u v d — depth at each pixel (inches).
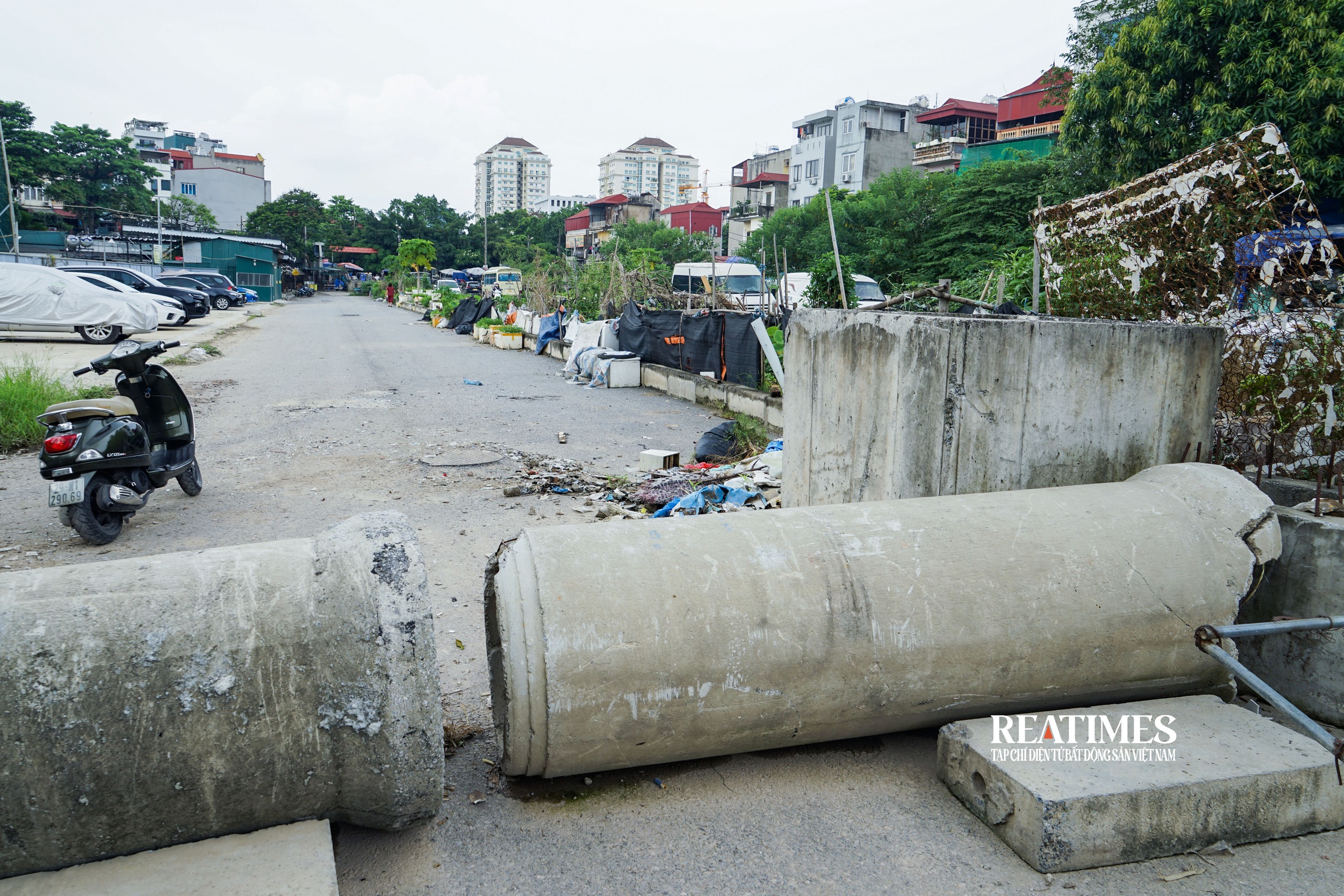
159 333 942.4
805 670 117.8
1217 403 179.8
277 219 3174.2
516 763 115.0
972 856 110.0
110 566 102.2
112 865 93.1
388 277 2952.8
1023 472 168.2
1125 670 129.2
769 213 2615.7
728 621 116.0
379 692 98.1
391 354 820.6
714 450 344.8
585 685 110.7
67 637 91.2
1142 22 575.8
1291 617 146.9
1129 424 172.1
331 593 100.0
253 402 492.4
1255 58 514.6
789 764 131.6
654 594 116.1
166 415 272.1
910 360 159.8
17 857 89.6
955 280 1016.2
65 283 775.1
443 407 488.7
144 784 91.1
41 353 683.4
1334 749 103.7
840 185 2333.9
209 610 96.4
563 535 124.2
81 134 2469.2
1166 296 195.5
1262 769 112.1
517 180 7357.3
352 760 98.3
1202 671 132.6
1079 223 212.5
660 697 113.3
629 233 2503.7
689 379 531.8
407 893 101.6
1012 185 1099.3
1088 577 128.4
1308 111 502.0
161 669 92.1
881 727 126.1
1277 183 168.4
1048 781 109.1
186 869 92.4
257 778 95.5
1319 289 175.8
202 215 3004.4
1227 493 140.8
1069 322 165.0
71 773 88.9
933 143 2090.3
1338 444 179.9
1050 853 105.2
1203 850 110.7
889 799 122.6
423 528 249.6
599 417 464.4
